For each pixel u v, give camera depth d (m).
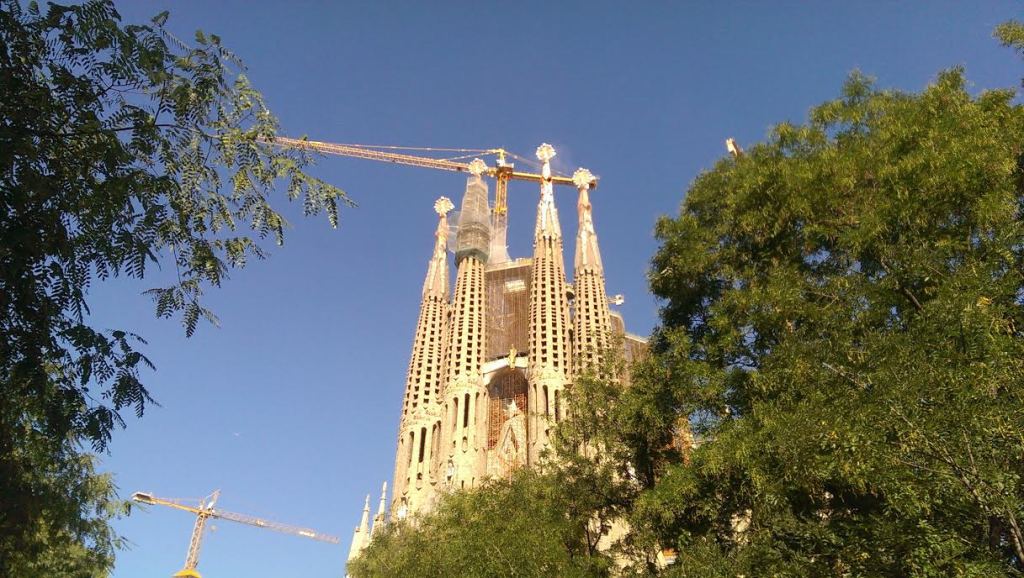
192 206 17.19
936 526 16.39
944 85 24.81
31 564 30.69
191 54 17.28
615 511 30.66
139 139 16.22
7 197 14.97
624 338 35.16
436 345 107.25
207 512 191.12
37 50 15.25
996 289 17.61
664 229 29.34
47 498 26.52
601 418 31.22
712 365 25.73
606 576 28.86
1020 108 23.03
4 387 17.14
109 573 37.78
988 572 14.48
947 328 17.23
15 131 14.72
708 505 23.11
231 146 17.25
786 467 19.62
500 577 29.02
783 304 22.62
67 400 17.66
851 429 17.14
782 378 21.52
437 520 40.25
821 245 24.84
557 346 97.00
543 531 29.25
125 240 15.71
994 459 15.22
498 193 151.75
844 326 20.61
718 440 22.17
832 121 27.25
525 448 90.50
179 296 17.20
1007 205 19.64
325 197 18.17
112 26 15.26
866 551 17.92
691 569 21.06
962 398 15.62
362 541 95.38
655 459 28.77
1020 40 22.70
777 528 19.89
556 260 108.25
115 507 34.84
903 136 23.72
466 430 93.56
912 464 16.03
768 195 26.00
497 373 103.62
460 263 111.81
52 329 16.50
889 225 22.03
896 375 16.89
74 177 15.65
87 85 15.70
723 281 27.95
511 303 113.44
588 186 123.19
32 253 15.22
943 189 21.02
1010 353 16.48
